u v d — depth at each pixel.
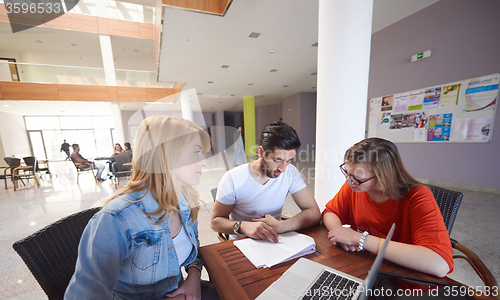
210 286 0.83
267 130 0.84
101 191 3.53
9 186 4.84
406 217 0.80
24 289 1.37
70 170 5.21
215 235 1.90
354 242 0.76
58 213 2.77
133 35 4.98
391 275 0.59
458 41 2.84
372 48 3.90
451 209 0.99
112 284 0.47
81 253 0.46
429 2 3.02
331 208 1.06
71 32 4.62
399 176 0.80
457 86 2.89
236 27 3.39
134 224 0.49
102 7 4.50
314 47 4.25
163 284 0.57
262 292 0.58
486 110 2.68
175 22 3.14
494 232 1.72
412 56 3.31
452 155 3.02
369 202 0.90
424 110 3.25
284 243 0.82
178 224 0.66
